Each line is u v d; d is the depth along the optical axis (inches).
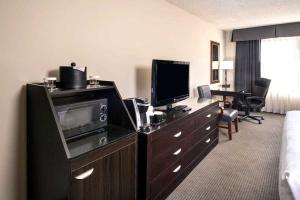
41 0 70.7
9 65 64.1
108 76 98.3
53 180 58.7
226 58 259.4
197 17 182.9
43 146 61.9
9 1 62.9
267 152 137.6
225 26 226.2
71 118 64.4
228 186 99.7
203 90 174.7
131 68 111.4
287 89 231.5
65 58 79.4
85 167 56.3
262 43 239.0
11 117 65.5
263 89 202.7
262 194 93.0
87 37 87.2
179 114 105.0
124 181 69.4
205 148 129.8
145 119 86.7
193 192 95.4
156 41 130.5
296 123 104.6
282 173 63.3
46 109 59.4
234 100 199.6
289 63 227.9
